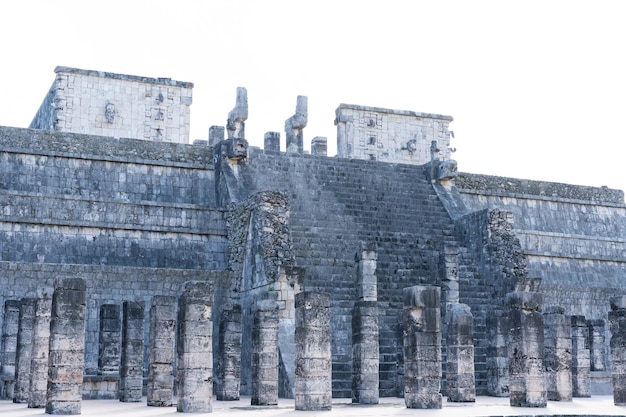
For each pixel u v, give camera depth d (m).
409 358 21.95
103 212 31.66
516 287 31.16
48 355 20.97
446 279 30.62
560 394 25.38
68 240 30.86
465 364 25.00
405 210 35.19
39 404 22.56
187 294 20.77
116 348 27.70
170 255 32.03
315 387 21.19
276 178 35.00
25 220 30.27
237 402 24.56
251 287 29.78
